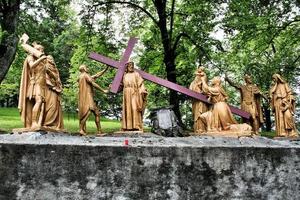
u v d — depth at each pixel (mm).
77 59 21672
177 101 20375
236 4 19438
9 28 17719
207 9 20750
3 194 9633
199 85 13141
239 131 11867
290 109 13352
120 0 22266
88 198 9805
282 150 10602
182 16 22250
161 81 12828
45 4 20703
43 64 11102
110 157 9992
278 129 13375
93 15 21469
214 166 10297
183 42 22562
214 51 21266
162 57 22812
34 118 10859
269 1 18672
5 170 9703
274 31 19203
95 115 12148
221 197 10211
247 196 10312
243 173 10375
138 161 10062
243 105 13641
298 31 19172
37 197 9695
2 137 10477
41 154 9836
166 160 10148
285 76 19125
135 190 9961
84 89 12016
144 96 12117
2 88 27375
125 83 12094
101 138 10930
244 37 19312
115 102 27828
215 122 12227
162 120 12375
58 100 11453
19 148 9805
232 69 23625
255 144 11023
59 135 10953
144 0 22906
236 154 10406
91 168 9906
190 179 10164
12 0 17766
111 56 22250
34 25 20609
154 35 23266
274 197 10406
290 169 10570
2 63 17438
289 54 19656
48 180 9773
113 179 9938
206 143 10891
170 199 10039
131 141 10656
